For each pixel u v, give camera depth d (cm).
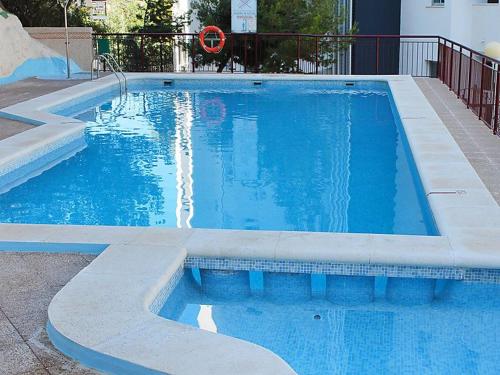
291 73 1480
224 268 436
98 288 365
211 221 588
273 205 628
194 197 653
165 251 425
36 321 340
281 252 428
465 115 922
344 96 1237
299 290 438
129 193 667
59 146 809
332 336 385
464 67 1041
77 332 312
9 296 371
